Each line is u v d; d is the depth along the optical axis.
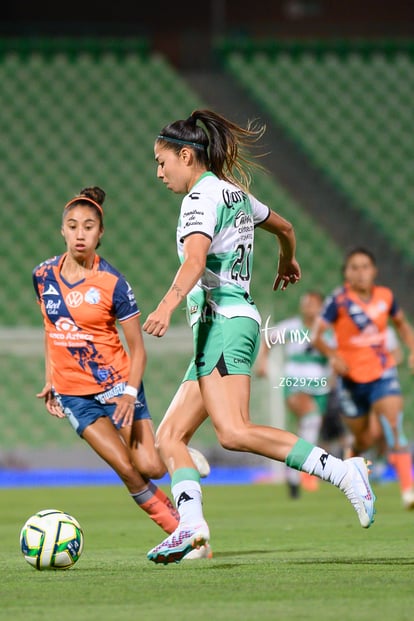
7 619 10.47
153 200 70.12
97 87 76.81
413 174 74.38
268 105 77.94
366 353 30.72
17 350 53.50
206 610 10.91
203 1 84.75
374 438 31.92
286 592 12.30
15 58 77.94
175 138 15.71
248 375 15.06
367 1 85.25
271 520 27.89
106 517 29.81
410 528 24.41
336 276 66.31
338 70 80.38
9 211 68.56
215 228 14.99
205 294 15.23
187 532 14.66
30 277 64.69
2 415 58.09
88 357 18.69
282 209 69.19
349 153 75.25
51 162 71.81
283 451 14.66
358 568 15.05
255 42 82.00
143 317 62.88
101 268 18.75
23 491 42.28
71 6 83.75
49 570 15.48
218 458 53.66
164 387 59.91
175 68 83.00
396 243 70.25
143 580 13.84
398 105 78.81
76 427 18.83
